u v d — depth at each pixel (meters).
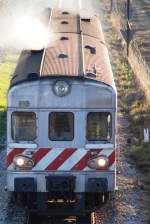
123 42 88.19
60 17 48.72
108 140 32.16
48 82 31.52
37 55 36.94
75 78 31.52
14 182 32.47
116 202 36.44
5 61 77.81
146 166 43.16
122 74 72.25
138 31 101.81
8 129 32.06
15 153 32.25
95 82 31.67
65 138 32.12
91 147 32.09
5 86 65.75
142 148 46.91
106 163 32.22
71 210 33.19
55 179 32.44
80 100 31.75
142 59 78.06
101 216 34.28
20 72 34.22
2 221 33.56
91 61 35.50
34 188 32.47
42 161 32.31
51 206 33.62
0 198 36.91
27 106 31.80
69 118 31.97
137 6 128.25
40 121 31.94
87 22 47.34
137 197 37.44
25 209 34.22
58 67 33.34
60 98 31.73
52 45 38.50
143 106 58.41
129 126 53.69
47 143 32.12
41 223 33.41
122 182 39.88
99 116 32.03
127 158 44.97
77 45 38.44
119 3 130.25
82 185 32.50
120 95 63.62
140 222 33.69
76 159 32.28
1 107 57.22
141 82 65.50
